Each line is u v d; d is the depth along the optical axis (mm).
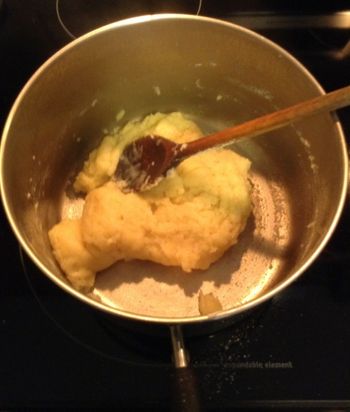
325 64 377
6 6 389
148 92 380
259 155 388
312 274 321
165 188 329
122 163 338
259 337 304
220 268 344
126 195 327
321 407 286
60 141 362
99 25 377
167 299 333
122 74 356
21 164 317
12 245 328
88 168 360
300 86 320
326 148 313
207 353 299
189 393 258
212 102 388
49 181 360
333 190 301
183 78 370
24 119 310
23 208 312
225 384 290
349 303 312
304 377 292
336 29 388
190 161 337
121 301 332
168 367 296
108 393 289
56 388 291
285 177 375
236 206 329
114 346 302
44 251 313
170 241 320
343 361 297
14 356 299
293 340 303
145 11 381
